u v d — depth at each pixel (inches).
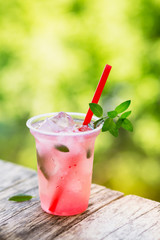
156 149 96.9
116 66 92.4
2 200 32.1
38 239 28.2
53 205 29.9
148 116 96.7
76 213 30.3
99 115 29.7
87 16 93.8
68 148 28.8
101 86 29.9
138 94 93.6
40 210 30.9
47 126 29.5
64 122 29.8
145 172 106.2
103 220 29.8
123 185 107.7
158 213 30.4
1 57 100.4
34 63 95.8
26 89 100.8
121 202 31.7
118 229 29.0
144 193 105.8
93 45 93.4
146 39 94.3
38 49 93.5
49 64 93.3
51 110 98.3
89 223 29.5
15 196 31.9
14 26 99.2
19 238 28.3
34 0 97.6
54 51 92.4
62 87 96.3
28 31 98.2
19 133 112.0
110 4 92.3
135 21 92.4
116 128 29.7
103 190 33.4
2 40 99.3
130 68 91.9
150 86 92.7
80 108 97.0
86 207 30.8
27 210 30.9
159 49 90.3
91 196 32.5
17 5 98.5
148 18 92.8
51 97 97.6
